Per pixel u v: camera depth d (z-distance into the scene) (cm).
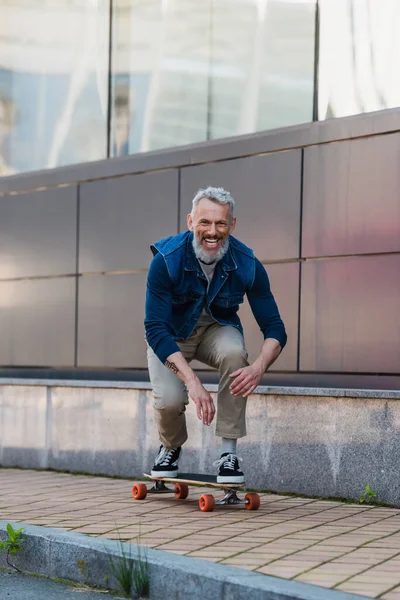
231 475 544
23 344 897
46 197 887
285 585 360
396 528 493
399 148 648
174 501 589
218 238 526
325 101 711
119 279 821
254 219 731
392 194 652
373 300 659
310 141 700
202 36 802
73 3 904
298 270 702
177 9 823
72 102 898
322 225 689
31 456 814
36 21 934
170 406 556
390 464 579
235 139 749
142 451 729
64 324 862
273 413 642
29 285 895
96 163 848
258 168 732
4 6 961
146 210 806
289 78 736
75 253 858
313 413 620
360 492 593
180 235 552
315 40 720
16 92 948
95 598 402
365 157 667
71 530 478
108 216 834
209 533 471
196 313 546
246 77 767
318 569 392
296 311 701
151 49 841
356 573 386
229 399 545
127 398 741
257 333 728
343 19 703
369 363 659
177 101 817
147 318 545
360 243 668
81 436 774
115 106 864
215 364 555
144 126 840
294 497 620
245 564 400
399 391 580
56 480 724
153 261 546
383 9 680
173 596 390
